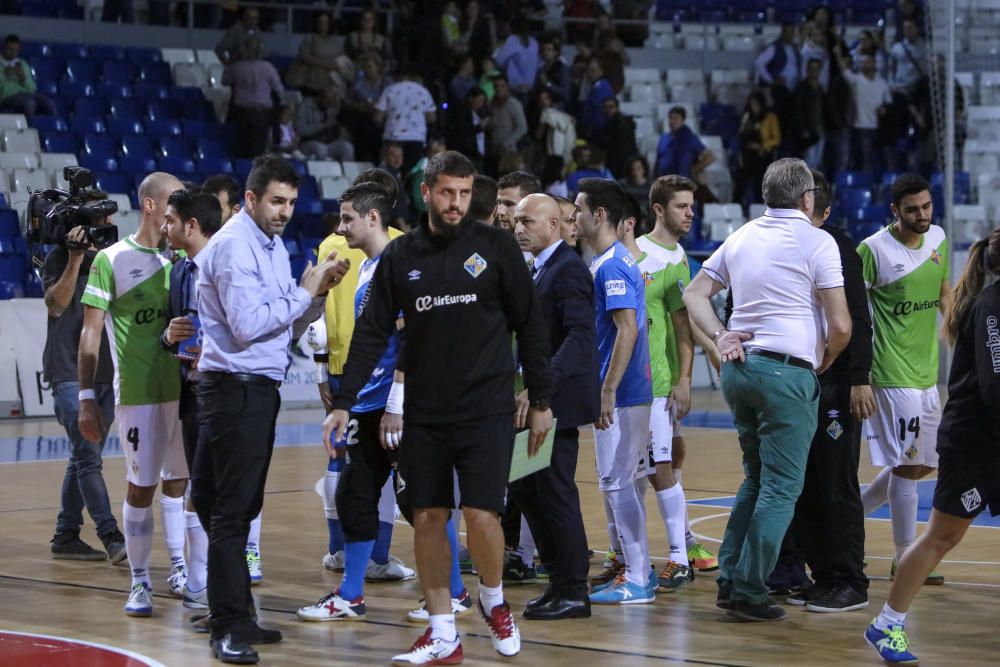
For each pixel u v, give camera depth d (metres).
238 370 7.49
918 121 29.34
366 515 8.42
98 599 9.01
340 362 9.49
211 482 7.96
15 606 8.77
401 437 7.64
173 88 26.70
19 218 22.95
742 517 8.66
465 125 25.45
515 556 9.71
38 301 21.17
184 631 8.09
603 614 8.60
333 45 26.89
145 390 8.72
